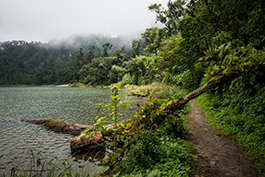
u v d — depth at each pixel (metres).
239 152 3.72
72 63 109.12
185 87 14.38
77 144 5.35
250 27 3.98
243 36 4.41
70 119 10.53
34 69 128.00
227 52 3.77
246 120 4.82
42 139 6.61
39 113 12.73
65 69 109.62
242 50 3.64
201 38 6.97
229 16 4.07
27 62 137.88
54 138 6.73
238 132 4.72
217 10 4.54
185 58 10.61
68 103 18.47
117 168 3.36
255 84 4.72
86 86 76.38
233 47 4.39
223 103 7.41
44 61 143.62
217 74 3.44
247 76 4.49
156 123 3.65
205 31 6.00
